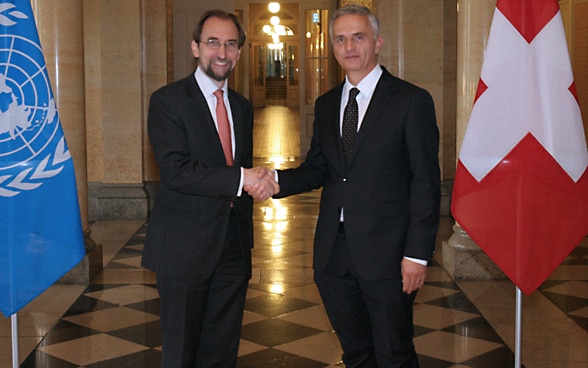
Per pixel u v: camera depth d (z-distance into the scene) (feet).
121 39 31.63
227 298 11.32
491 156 11.00
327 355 15.08
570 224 10.87
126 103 31.71
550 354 15.21
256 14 112.57
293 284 20.63
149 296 19.60
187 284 10.78
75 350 15.48
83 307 18.58
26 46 10.20
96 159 32.19
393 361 10.86
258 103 123.75
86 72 32.01
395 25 31.01
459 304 18.63
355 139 10.73
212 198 10.78
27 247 10.28
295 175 11.23
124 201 31.63
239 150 11.14
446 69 31.94
